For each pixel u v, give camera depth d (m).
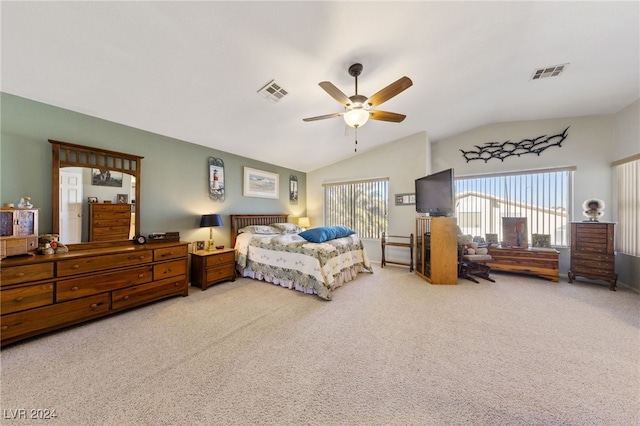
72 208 2.52
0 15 1.47
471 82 2.87
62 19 1.54
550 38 2.15
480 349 1.87
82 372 1.59
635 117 3.26
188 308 2.67
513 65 2.55
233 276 3.72
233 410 1.30
